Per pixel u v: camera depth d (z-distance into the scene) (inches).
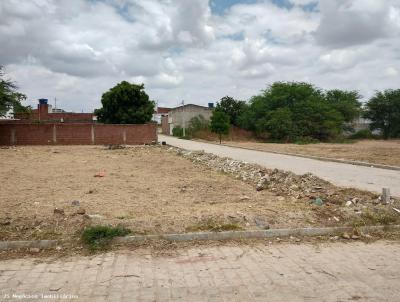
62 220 287.6
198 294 184.7
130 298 180.4
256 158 954.1
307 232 279.3
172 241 260.7
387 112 2647.6
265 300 178.9
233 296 182.7
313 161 868.6
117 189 477.4
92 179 573.0
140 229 271.0
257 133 2474.2
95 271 212.2
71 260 228.7
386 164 744.3
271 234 273.9
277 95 2325.3
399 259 232.2
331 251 246.2
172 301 177.5
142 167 754.2
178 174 639.8
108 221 285.0
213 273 209.9
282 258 233.0
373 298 180.5
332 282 198.4
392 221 304.5
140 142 1615.4
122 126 1595.7
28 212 322.0
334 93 2755.9
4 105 1514.5
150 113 2090.3
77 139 1558.8
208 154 970.1
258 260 229.5
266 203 375.2
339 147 1435.8
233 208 339.3
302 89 2311.8
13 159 912.3
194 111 2758.4
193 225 281.7
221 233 267.9
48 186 501.7
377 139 2536.9
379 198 371.6
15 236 260.4
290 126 2172.7
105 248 245.6
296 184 470.0
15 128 1498.5
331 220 303.4
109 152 1165.7
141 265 221.0
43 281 199.5
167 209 346.6
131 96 2037.4
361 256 237.1
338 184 508.4
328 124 2182.6
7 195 430.0
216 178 585.3
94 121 2568.9
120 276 205.5
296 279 201.9
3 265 221.3
